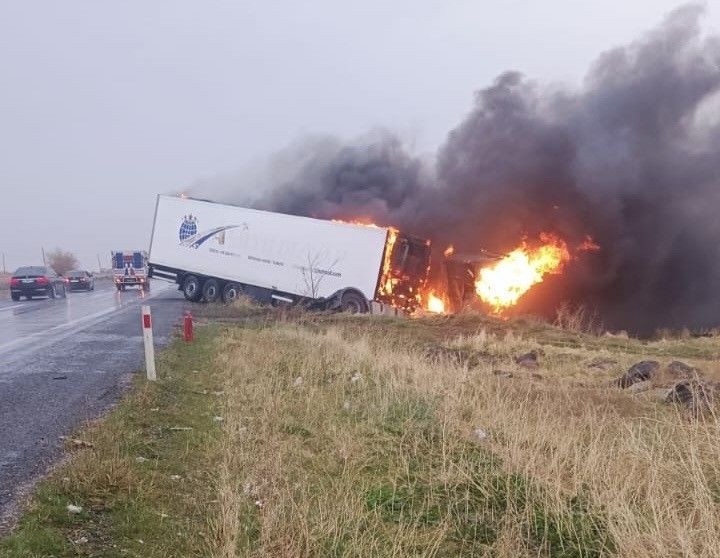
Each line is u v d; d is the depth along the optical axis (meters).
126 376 9.17
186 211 27.41
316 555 3.80
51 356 11.35
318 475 5.29
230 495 4.37
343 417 7.21
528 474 5.12
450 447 5.77
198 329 16.34
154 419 6.67
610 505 4.30
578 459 5.22
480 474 5.19
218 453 5.58
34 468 4.93
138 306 25.80
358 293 23.98
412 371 9.94
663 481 4.89
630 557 3.79
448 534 4.29
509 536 4.11
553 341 17.50
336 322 20.69
